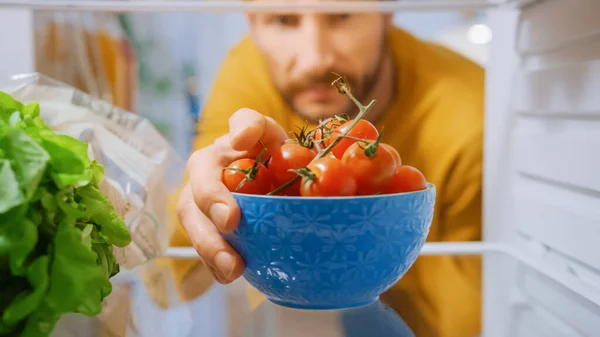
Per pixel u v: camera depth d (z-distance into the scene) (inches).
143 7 31.3
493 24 34.5
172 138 53.2
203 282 27.2
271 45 50.3
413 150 51.0
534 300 24.1
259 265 21.6
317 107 50.6
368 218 20.1
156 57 52.0
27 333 18.9
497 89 34.4
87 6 31.2
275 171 22.4
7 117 21.3
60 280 19.1
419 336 20.4
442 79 50.2
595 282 24.6
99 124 30.1
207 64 52.7
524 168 31.4
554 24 27.3
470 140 49.9
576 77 25.2
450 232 51.1
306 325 21.3
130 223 28.8
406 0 34.4
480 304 23.8
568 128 27.0
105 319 22.4
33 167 18.8
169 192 38.6
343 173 20.6
